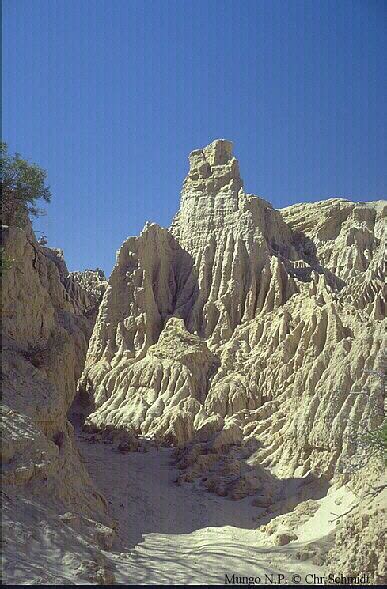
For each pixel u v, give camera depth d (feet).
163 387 135.85
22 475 55.26
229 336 148.05
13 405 64.80
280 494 84.43
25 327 85.71
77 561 48.78
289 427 97.40
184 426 120.47
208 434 109.60
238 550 62.23
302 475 86.74
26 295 87.45
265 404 118.21
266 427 108.37
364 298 144.46
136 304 157.58
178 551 61.93
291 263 166.40
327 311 126.41
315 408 91.50
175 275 169.17
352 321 121.60
